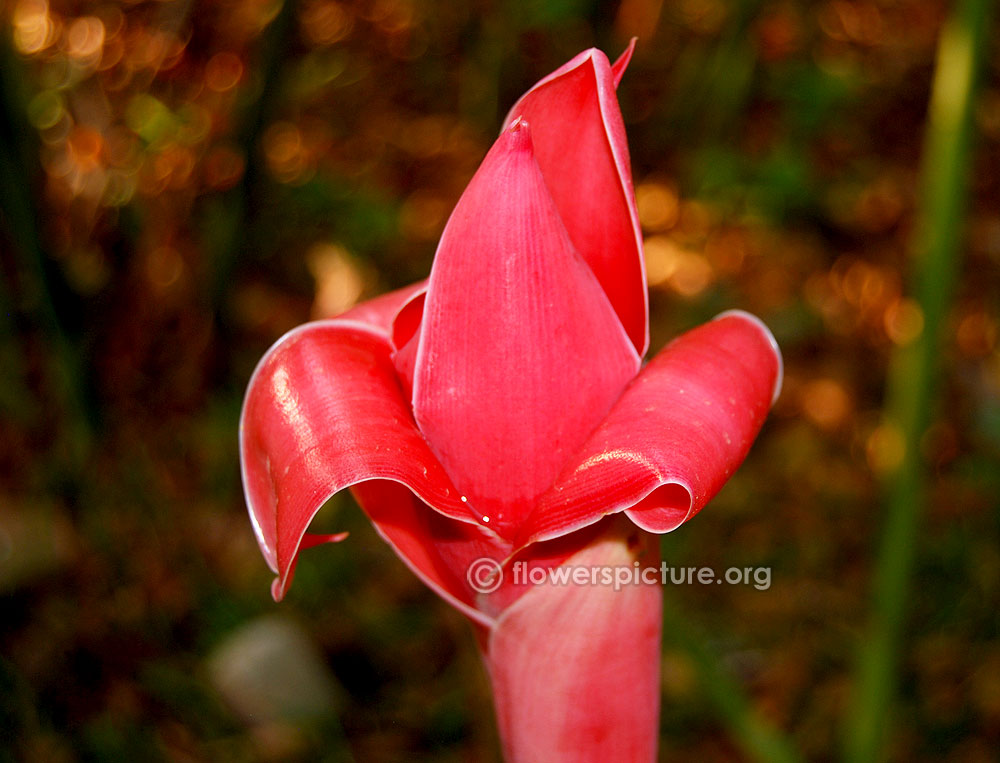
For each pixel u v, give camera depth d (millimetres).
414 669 732
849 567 839
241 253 926
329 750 664
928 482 895
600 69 238
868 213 1183
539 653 252
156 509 797
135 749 642
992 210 1155
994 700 708
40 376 801
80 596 729
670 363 241
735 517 883
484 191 225
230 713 667
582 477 226
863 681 418
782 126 1246
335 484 224
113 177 859
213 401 890
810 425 978
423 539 258
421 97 1312
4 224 742
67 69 901
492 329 229
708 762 681
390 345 258
